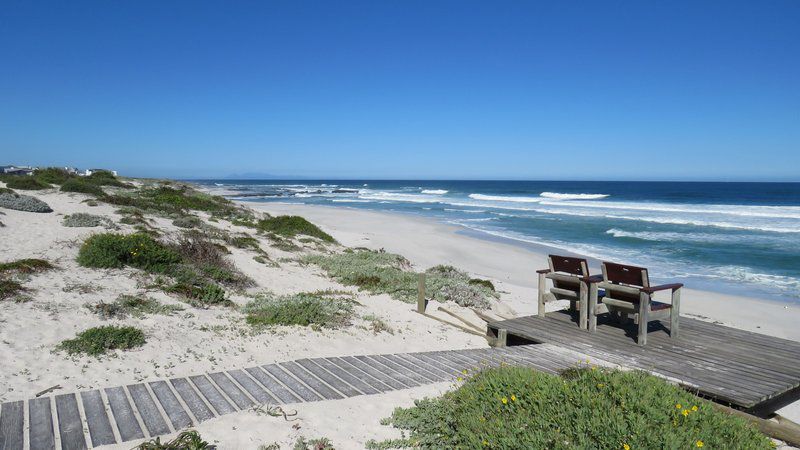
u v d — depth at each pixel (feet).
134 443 14.83
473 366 23.86
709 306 51.19
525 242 94.63
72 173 127.03
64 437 14.97
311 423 16.93
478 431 13.56
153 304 29.71
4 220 50.08
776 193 295.48
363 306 38.11
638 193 301.02
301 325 30.73
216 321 29.45
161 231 56.03
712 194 285.23
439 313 38.73
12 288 27.48
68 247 40.01
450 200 236.63
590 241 95.91
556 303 48.26
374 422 17.42
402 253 79.87
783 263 74.38
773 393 19.69
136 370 21.15
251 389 19.92
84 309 26.96
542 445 12.05
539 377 15.93
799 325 44.55
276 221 81.71
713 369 22.25
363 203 212.43
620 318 29.94
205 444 14.51
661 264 73.77
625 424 12.40
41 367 20.11
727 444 12.14
